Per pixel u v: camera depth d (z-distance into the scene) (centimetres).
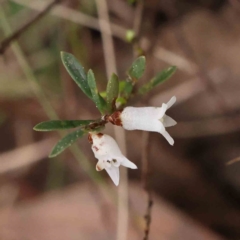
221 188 23
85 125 14
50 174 24
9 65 24
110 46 20
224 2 24
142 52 17
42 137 25
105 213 21
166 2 24
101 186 21
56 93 23
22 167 25
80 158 20
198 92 23
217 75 23
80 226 21
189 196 23
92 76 13
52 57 23
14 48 20
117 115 13
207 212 22
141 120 13
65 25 22
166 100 22
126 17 23
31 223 22
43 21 23
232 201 23
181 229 20
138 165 23
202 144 24
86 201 22
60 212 22
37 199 23
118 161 13
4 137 26
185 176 23
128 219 20
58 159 24
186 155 24
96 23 21
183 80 23
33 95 24
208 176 23
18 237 21
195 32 24
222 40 23
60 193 22
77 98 24
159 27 24
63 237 21
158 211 21
